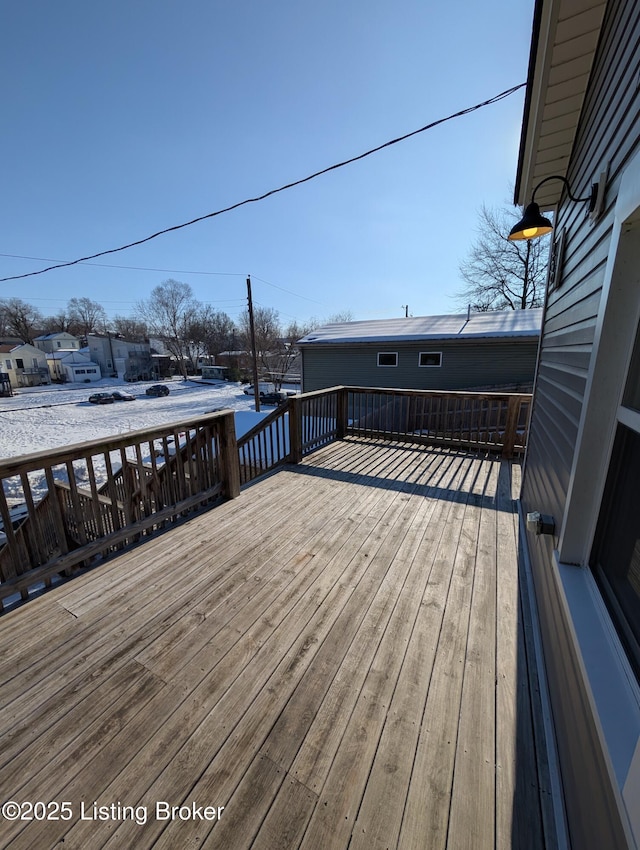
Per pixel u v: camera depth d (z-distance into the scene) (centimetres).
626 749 72
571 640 110
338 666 154
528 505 285
